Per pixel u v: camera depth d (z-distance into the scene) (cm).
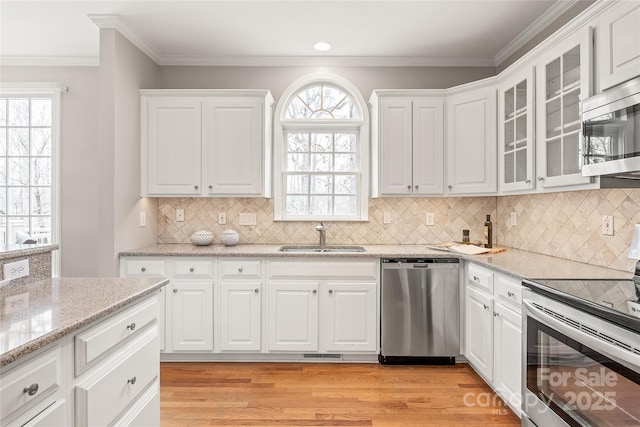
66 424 110
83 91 362
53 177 358
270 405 233
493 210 356
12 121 364
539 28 288
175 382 264
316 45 331
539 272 204
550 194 271
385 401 238
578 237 242
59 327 105
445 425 213
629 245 203
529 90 246
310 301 293
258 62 359
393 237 357
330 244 355
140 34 311
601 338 136
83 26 299
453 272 289
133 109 311
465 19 285
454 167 315
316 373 279
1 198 363
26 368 94
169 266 294
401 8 269
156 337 166
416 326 290
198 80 361
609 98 165
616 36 169
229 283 293
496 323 234
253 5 267
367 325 293
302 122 362
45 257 176
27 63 360
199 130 323
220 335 295
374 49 339
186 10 273
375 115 336
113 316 134
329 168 369
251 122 324
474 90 304
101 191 283
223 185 324
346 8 270
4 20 289
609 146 165
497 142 292
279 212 359
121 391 135
